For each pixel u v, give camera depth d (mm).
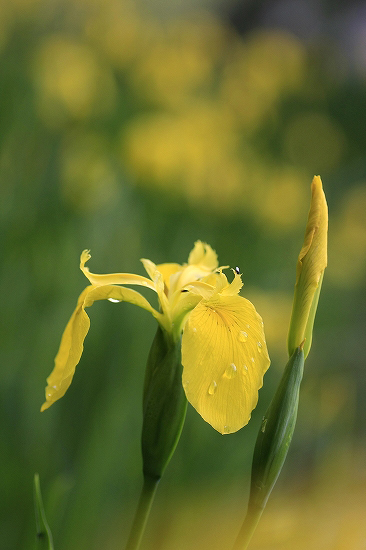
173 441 621
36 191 1142
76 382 979
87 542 796
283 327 1287
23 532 823
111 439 841
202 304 621
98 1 1840
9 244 1036
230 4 3359
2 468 845
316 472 909
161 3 2451
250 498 614
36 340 974
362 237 1821
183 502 904
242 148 1875
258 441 613
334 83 2744
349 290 1864
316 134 2217
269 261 1630
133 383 967
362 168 2301
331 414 1184
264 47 2055
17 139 1184
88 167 1226
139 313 1056
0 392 895
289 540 662
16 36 1548
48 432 935
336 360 1554
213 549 817
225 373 606
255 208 1650
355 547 665
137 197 1396
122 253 1139
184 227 1457
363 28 3062
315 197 627
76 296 1062
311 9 3170
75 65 1497
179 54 1870
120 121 1707
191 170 1453
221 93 1957
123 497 890
